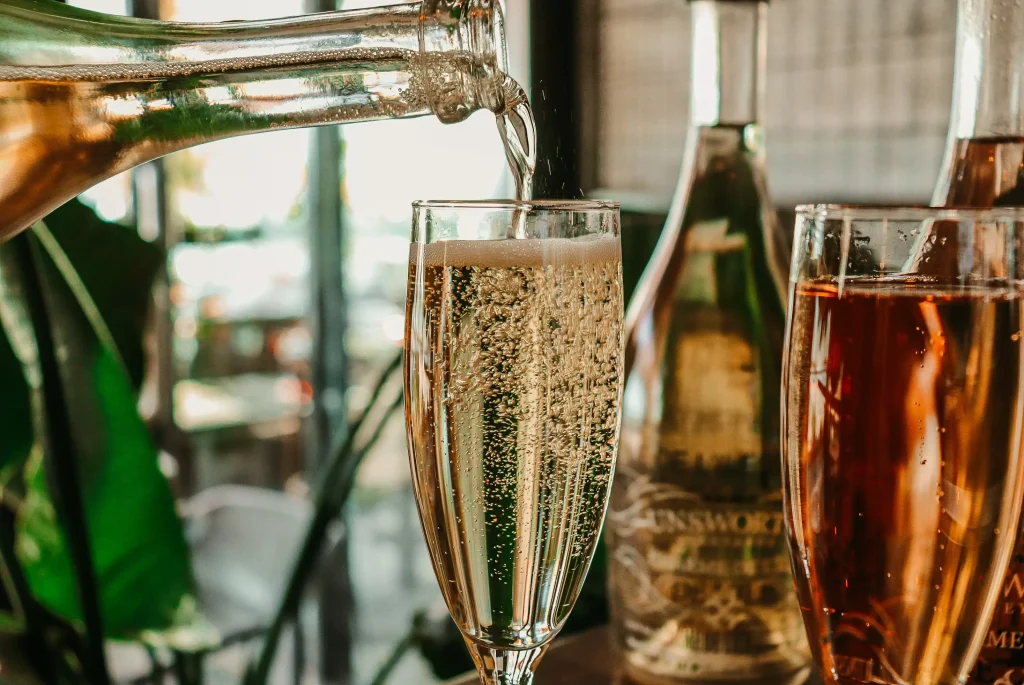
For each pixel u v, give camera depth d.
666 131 0.93
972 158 0.39
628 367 0.45
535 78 0.91
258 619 1.08
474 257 0.35
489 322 0.35
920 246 0.32
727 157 0.45
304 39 0.37
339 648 1.11
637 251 0.66
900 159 0.83
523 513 0.36
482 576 0.36
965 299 0.32
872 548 0.33
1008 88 0.38
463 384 0.35
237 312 1.46
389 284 1.39
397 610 1.22
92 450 0.57
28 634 0.53
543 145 0.44
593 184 0.99
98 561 0.57
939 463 0.32
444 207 0.36
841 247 0.33
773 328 0.44
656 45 0.92
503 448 0.35
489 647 0.37
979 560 0.32
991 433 0.32
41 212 0.38
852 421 0.33
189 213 1.34
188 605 0.60
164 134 0.38
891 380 0.32
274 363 1.49
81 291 0.56
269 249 1.43
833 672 0.34
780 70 0.91
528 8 0.91
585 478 0.36
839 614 0.33
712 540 0.43
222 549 1.26
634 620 0.44
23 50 0.37
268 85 0.37
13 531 0.53
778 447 0.43
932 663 0.33
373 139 1.22
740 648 0.43
